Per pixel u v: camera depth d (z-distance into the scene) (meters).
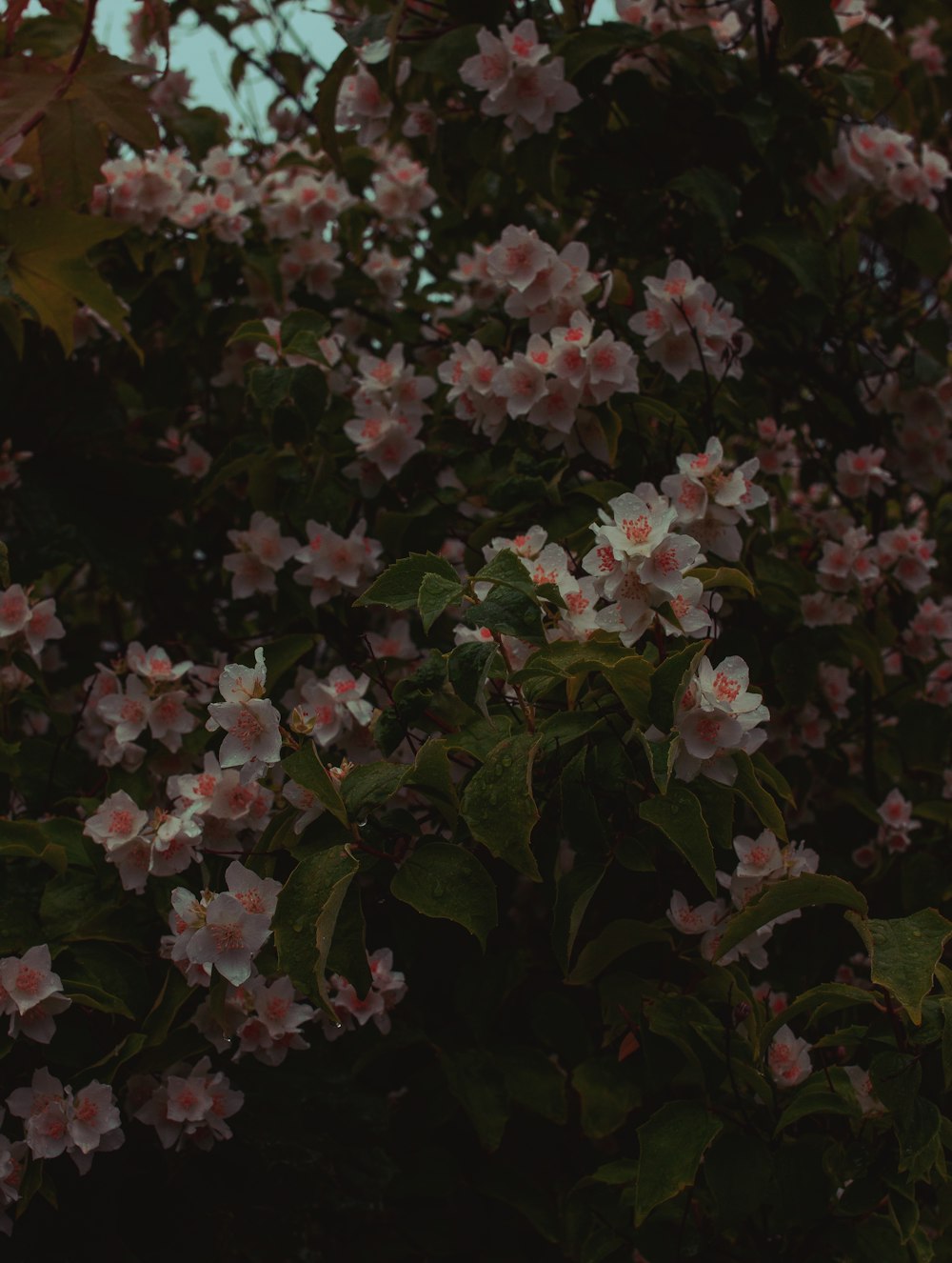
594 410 1.17
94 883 1.12
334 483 1.27
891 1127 1.01
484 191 1.39
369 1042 1.20
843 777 1.35
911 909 1.23
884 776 1.38
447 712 1.07
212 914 0.99
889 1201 1.00
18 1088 1.06
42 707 1.21
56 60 1.31
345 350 1.42
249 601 1.41
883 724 1.39
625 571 0.99
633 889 1.20
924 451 1.41
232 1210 1.14
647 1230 1.08
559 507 1.17
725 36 1.41
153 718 1.17
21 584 1.29
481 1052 1.21
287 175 1.46
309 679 1.22
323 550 1.21
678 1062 1.09
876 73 1.41
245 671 0.99
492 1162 1.24
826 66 1.34
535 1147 1.25
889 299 1.43
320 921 0.94
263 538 1.24
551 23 1.30
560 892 1.00
